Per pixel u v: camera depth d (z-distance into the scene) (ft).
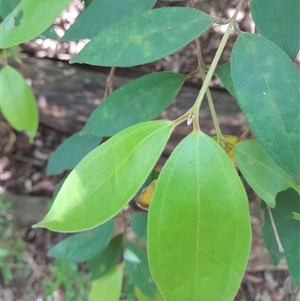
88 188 0.61
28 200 2.54
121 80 1.92
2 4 0.96
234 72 0.68
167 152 1.91
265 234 1.05
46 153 2.45
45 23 0.75
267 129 0.66
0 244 2.55
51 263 2.57
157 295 1.15
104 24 0.91
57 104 2.05
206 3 1.41
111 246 1.30
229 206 0.57
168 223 0.58
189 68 1.73
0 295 2.56
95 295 1.28
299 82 0.66
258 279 2.43
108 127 0.95
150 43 0.72
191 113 0.61
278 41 0.75
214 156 0.58
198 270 0.59
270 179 0.83
